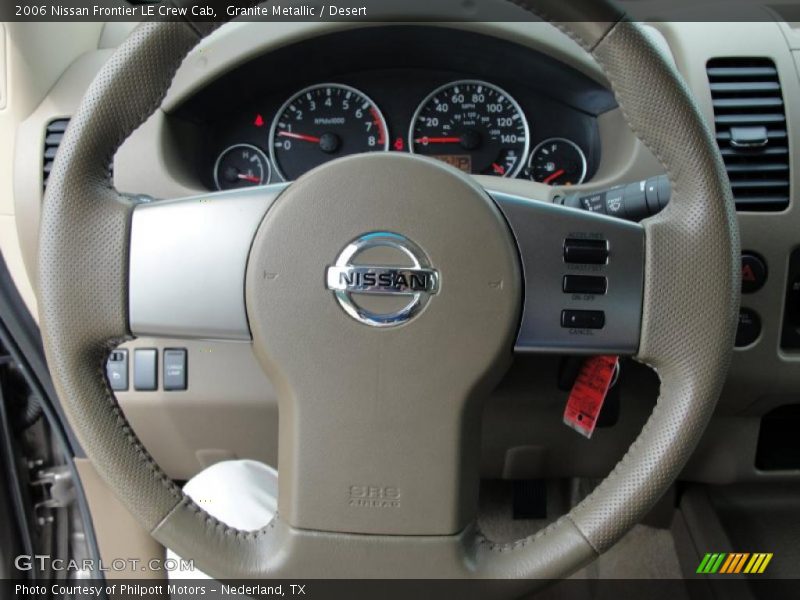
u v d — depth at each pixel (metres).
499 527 1.49
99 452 0.72
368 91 1.29
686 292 0.70
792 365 1.10
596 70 1.15
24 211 1.12
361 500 0.72
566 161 1.29
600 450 1.20
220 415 1.17
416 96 1.29
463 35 1.18
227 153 1.30
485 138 1.29
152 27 0.67
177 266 0.73
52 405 1.25
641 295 0.72
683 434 0.70
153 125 1.15
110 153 0.71
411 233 0.69
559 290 0.72
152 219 0.73
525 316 0.72
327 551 0.72
